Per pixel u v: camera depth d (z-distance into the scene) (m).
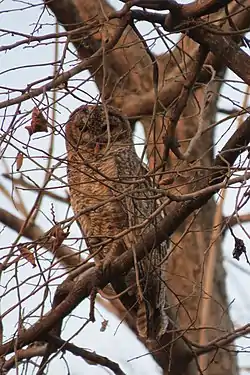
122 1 10.12
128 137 12.73
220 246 14.55
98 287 10.65
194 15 10.05
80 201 11.74
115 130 12.31
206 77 11.89
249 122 9.90
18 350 9.83
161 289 11.97
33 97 8.70
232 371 14.22
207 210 14.43
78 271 10.55
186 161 10.06
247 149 8.93
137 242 10.48
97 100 8.96
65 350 10.90
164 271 12.05
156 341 11.80
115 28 9.94
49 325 10.72
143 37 10.09
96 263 10.72
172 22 10.15
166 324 11.98
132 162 12.31
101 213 12.34
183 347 11.77
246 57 10.36
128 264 10.59
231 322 14.12
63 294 10.92
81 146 10.98
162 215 10.98
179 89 11.79
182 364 11.90
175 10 9.99
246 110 9.67
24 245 8.66
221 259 14.52
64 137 8.68
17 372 8.66
